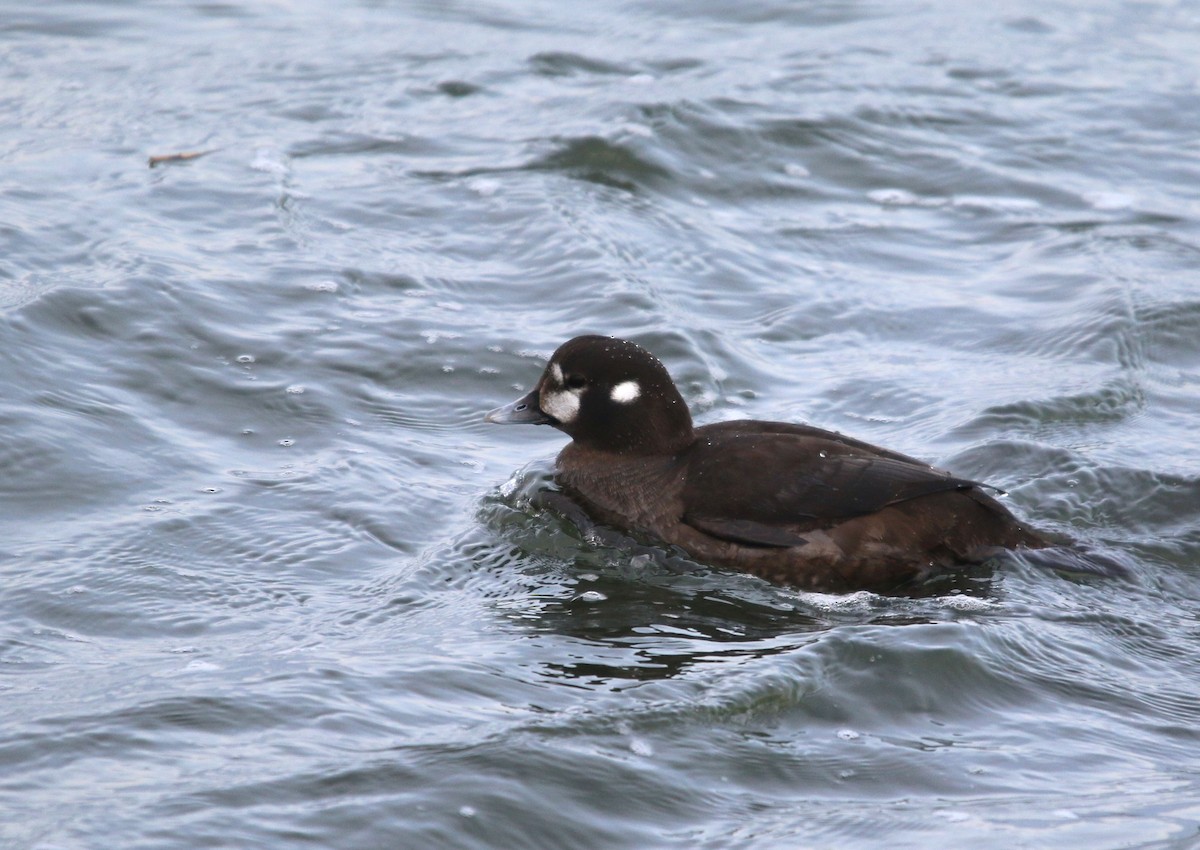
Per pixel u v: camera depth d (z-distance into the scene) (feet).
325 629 28.73
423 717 25.16
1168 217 53.01
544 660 27.68
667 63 64.13
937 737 25.53
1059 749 25.25
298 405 38.65
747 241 50.11
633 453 35.12
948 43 68.23
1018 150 57.82
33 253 44.19
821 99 60.49
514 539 33.37
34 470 34.12
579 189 52.03
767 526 32.58
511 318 43.91
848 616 30.40
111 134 53.93
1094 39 69.72
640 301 44.70
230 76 60.44
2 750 23.57
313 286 44.42
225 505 33.53
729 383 41.14
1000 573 31.83
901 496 32.01
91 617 28.63
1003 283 47.85
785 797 23.58
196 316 41.83
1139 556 33.09
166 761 23.48
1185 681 27.91
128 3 68.59
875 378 41.68
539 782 23.30
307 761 23.58
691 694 26.20
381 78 61.16
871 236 51.01
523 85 61.00
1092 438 38.22
